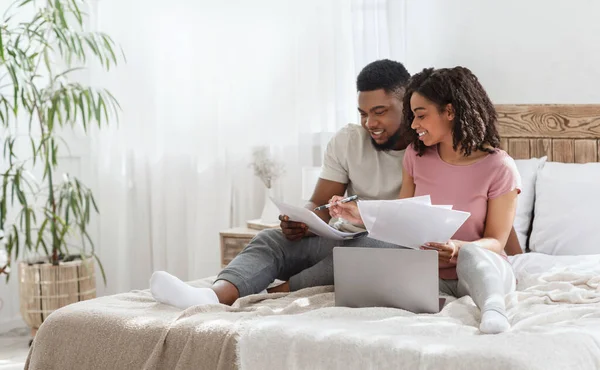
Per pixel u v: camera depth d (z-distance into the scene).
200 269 4.23
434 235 2.18
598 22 3.42
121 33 4.29
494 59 3.63
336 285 2.17
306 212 2.34
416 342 1.68
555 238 3.04
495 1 3.61
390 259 2.11
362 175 2.84
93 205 4.37
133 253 4.39
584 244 2.97
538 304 2.12
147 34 4.27
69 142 4.32
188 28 4.21
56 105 3.68
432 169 2.54
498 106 3.55
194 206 4.29
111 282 4.41
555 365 1.57
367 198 2.85
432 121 2.46
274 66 4.06
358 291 2.15
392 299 2.12
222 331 1.85
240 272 2.34
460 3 3.68
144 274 4.39
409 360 1.64
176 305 2.13
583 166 3.17
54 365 2.05
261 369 1.79
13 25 4.06
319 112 3.96
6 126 3.66
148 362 1.89
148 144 4.30
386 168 2.82
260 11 4.07
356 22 3.80
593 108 3.35
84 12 4.30
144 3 4.26
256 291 2.38
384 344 1.68
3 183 3.64
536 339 1.68
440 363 1.60
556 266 2.64
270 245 2.51
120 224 4.31
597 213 2.98
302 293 2.36
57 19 4.15
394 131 2.77
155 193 4.30
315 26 3.94
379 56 3.76
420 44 3.78
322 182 2.92
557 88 3.52
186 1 4.21
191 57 4.22
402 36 3.72
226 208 4.20
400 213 2.12
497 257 2.25
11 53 3.59
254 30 4.09
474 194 2.44
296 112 4.02
